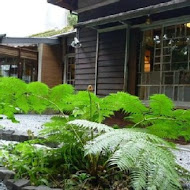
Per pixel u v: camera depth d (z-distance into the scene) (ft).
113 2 22.20
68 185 5.59
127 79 20.03
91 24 19.54
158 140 5.08
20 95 6.15
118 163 4.04
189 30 17.15
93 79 23.22
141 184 3.96
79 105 6.64
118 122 18.37
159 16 18.38
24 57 34.32
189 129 6.38
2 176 6.09
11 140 12.28
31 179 5.79
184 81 17.20
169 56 18.04
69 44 35.35
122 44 20.90
